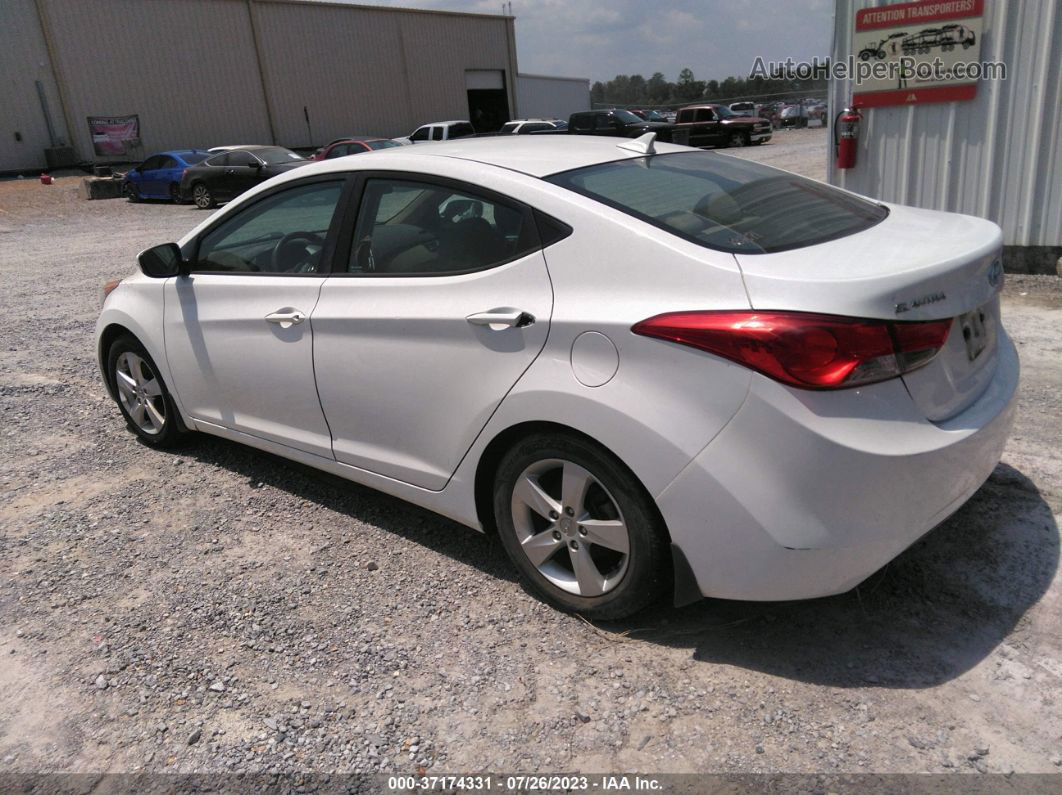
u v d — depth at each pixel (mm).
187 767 2369
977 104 7223
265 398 3807
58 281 10656
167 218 18859
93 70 29266
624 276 2592
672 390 2439
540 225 2811
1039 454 3912
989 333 2850
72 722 2568
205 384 4113
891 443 2318
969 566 3078
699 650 2744
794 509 2330
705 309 2393
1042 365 5094
